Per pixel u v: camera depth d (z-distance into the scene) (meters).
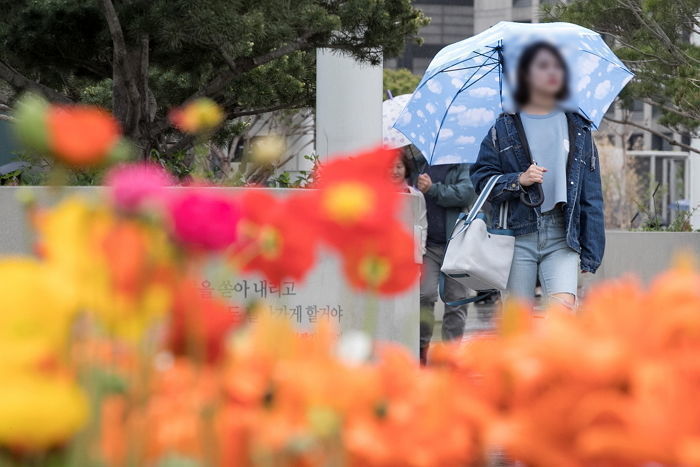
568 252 9.96
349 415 1.76
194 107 1.84
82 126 1.42
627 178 67.25
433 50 127.19
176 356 1.62
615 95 12.97
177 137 23.88
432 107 14.54
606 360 1.57
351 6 20.80
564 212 9.92
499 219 10.16
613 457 1.53
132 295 1.45
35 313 1.36
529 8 124.44
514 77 10.04
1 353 1.34
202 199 1.49
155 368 1.59
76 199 1.48
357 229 1.74
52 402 1.33
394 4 22.08
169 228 1.45
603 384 1.58
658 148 89.69
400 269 1.77
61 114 1.43
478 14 126.88
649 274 26.89
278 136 2.22
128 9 18.45
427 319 2.14
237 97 28.28
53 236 1.44
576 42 12.66
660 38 28.73
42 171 11.93
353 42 22.22
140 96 19.98
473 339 1.96
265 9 18.64
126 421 1.54
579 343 1.61
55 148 1.41
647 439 1.48
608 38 31.41
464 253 9.97
